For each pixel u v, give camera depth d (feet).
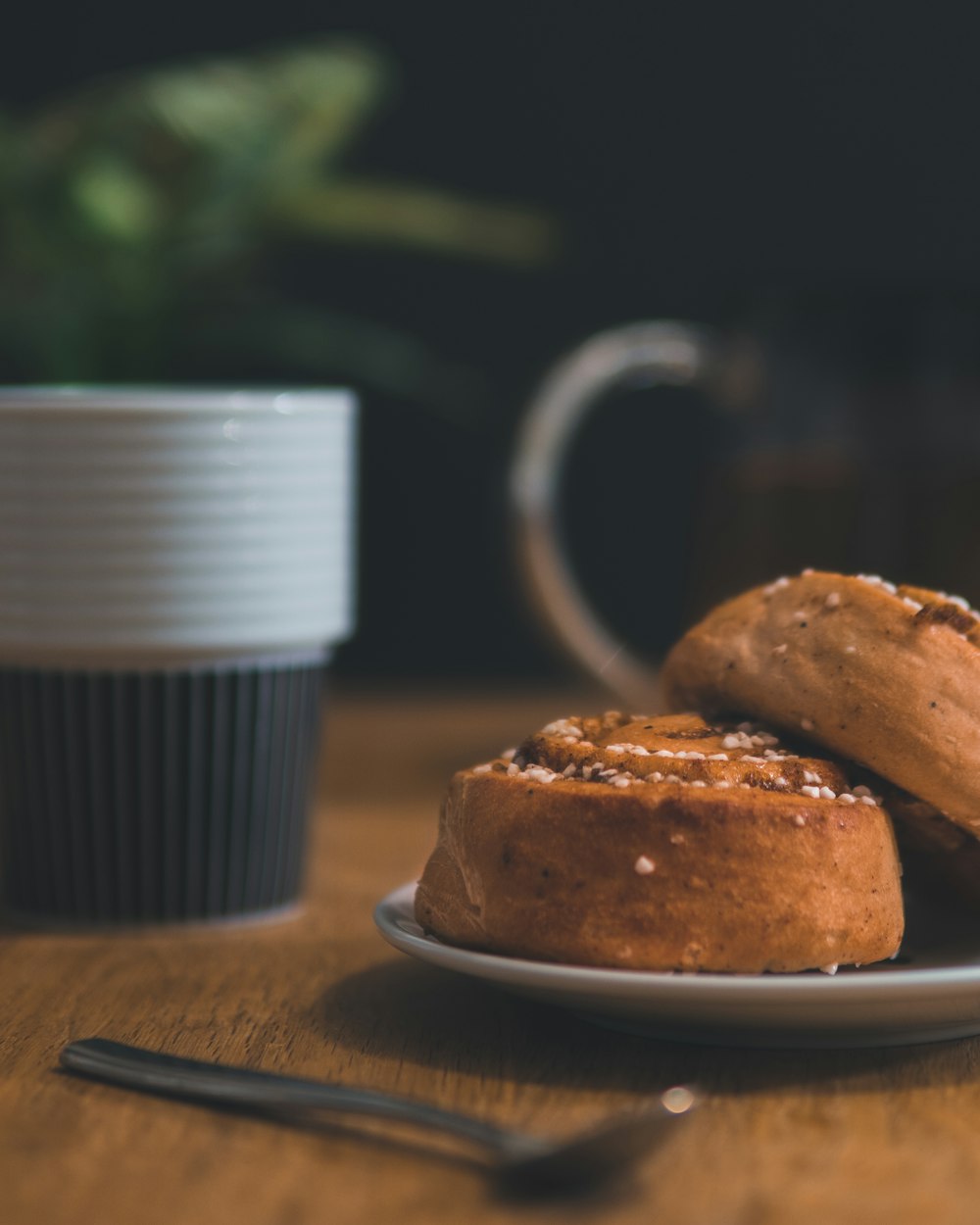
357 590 3.82
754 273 3.77
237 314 3.49
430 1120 1.31
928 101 3.75
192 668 1.78
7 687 1.80
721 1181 1.30
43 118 2.88
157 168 2.82
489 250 3.33
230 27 3.74
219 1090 1.39
